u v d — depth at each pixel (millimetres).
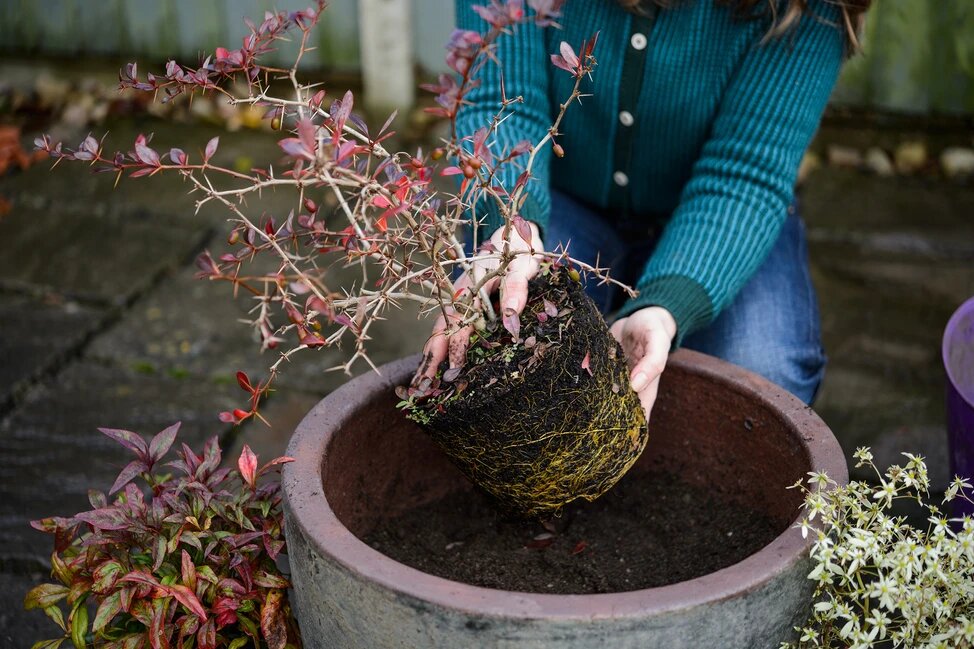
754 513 1437
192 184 3314
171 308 2709
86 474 2111
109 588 1229
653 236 1874
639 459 1578
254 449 2188
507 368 1181
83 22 3979
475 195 1320
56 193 3262
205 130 3711
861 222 3123
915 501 2021
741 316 1682
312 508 1143
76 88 3906
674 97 1604
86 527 1569
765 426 1387
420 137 3617
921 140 3531
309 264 2855
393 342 2596
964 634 1136
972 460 1426
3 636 1728
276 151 3553
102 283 2799
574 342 1196
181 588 1217
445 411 1177
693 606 998
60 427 2256
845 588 1450
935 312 2688
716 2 1509
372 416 1394
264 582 1269
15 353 2488
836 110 3623
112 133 3684
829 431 1306
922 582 1174
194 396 2367
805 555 1092
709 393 1456
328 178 1030
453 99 1019
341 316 1058
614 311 2109
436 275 1162
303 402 2352
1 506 2014
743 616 1037
